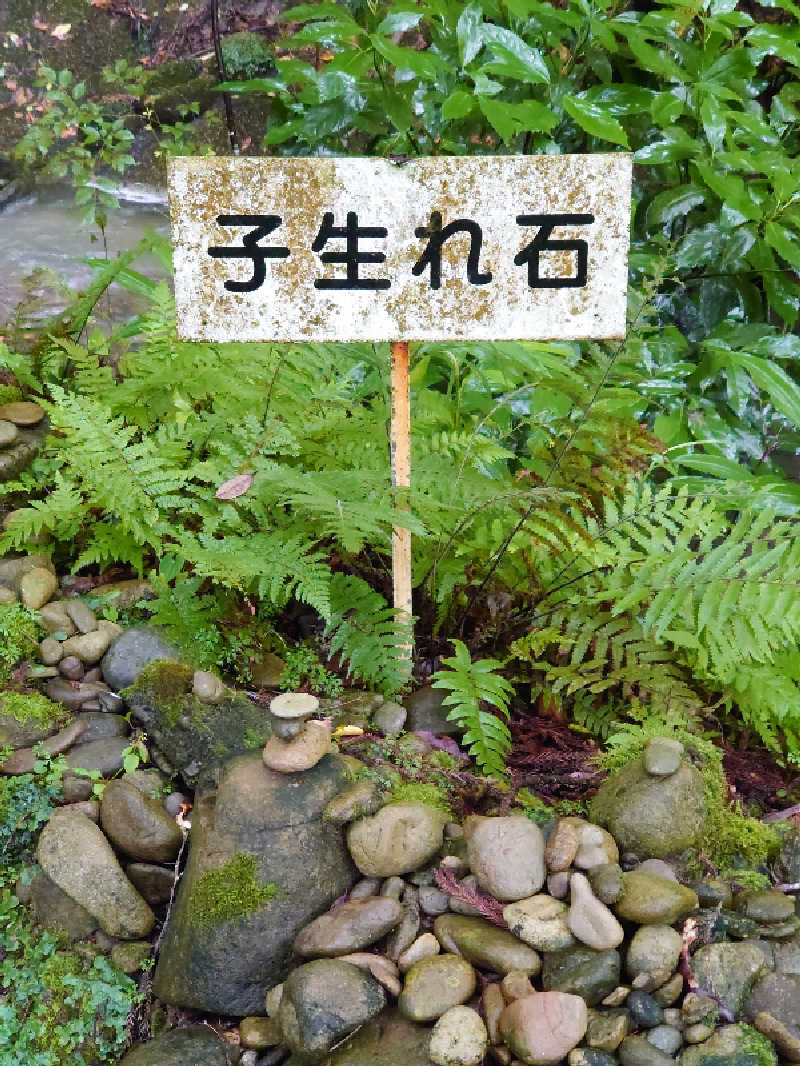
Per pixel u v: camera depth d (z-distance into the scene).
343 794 2.27
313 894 2.16
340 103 4.30
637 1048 1.91
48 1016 2.17
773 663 2.65
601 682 2.66
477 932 2.08
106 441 2.81
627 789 2.32
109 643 2.69
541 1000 1.92
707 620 2.51
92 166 4.93
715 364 4.29
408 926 2.14
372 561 3.05
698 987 2.03
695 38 4.59
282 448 2.89
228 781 2.28
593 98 4.45
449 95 4.12
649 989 2.00
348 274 2.37
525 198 2.30
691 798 2.31
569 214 2.32
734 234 4.22
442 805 2.38
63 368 3.47
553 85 4.36
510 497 2.53
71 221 5.34
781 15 5.02
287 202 2.31
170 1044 2.09
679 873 2.25
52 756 2.45
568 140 4.62
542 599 2.85
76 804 2.36
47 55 5.96
